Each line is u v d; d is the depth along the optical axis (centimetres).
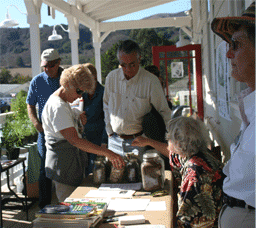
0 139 392
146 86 265
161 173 204
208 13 518
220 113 413
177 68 788
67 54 5103
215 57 472
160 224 155
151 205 180
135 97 266
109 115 286
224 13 323
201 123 181
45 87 359
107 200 188
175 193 257
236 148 116
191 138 172
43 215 159
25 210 398
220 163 173
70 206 170
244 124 115
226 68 323
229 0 270
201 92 768
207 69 575
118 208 177
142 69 273
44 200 375
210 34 520
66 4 698
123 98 270
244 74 114
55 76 358
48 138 235
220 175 166
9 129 386
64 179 234
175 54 782
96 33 941
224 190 121
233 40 116
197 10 743
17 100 428
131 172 220
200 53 762
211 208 160
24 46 5519
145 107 267
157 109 272
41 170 370
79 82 213
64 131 217
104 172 223
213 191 163
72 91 219
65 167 233
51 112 221
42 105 365
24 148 402
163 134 269
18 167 504
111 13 912
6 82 5222
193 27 903
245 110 106
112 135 289
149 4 896
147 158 204
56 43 5128
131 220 157
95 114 325
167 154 231
